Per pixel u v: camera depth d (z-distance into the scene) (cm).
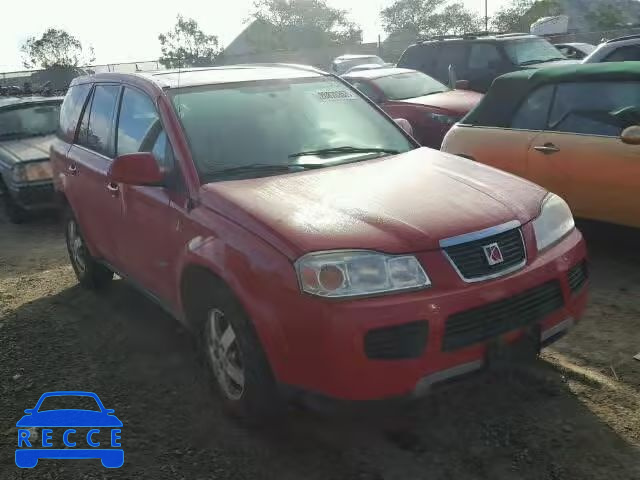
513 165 596
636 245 528
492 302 292
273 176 366
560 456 307
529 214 329
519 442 319
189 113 394
